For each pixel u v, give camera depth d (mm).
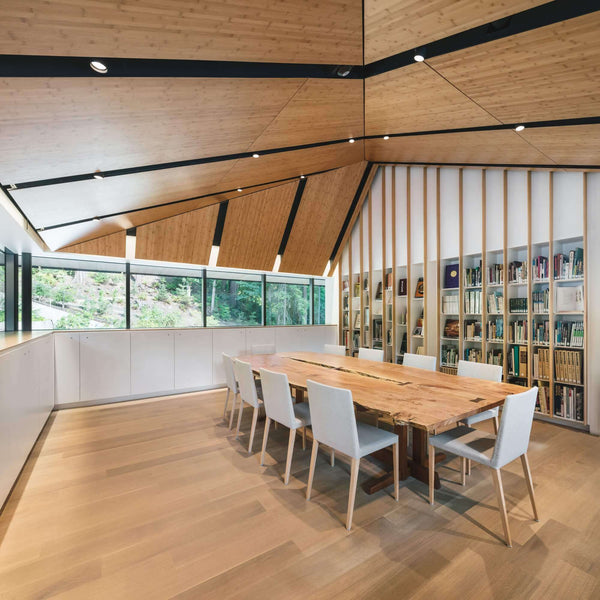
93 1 1473
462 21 2094
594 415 3715
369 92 3109
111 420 4273
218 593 1677
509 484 2684
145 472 2914
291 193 5582
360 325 6664
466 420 2723
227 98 2543
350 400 2156
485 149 3943
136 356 5270
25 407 3047
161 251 5461
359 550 1963
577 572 1792
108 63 1872
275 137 3525
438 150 4410
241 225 5645
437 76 2672
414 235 5648
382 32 2279
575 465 3000
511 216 4504
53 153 2502
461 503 2428
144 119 2469
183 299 6371
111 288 5742
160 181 3689
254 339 6387
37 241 4180
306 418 2922
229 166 3928
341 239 6848
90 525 2213
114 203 3852
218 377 5996
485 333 4664
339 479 2779
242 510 2361
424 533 2107
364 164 5742
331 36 2238
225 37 1975
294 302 7727
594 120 2746
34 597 1657
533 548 1969
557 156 3609
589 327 3762
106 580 1761
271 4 1803
